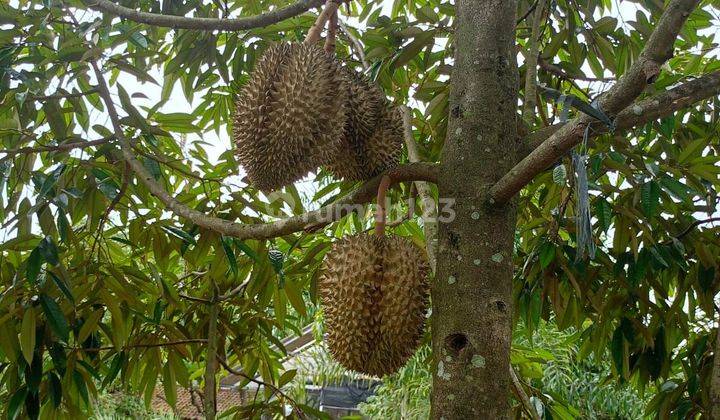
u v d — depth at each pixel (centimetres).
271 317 299
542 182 265
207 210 270
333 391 696
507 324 195
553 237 251
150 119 263
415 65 294
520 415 280
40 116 271
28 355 229
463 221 199
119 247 278
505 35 208
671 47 180
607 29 280
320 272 272
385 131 226
